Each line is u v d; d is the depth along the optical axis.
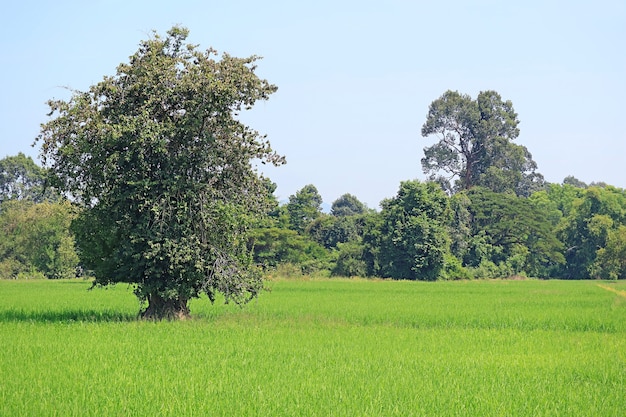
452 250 119.50
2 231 113.62
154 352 25.14
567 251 137.38
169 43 37.47
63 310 42.59
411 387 20.05
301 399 18.42
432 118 154.75
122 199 35.22
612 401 19.08
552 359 25.30
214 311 42.94
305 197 131.50
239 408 17.42
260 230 108.25
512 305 49.91
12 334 29.33
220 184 37.66
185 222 35.69
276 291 66.56
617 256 129.50
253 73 36.69
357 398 18.64
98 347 25.86
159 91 35.78
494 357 25.56
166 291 35.44
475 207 127.88
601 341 30.41
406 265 107.44
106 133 35.38
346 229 129.75
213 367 22.41
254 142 37.81
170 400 18.08
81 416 16.67
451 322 38.16
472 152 155.00
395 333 31.95
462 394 19.42
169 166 35.81
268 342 28.08
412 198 109.31
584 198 140.88
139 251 35.62
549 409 18.17
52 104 36.12
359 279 100.44
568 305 50.44
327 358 24.45
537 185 174.38
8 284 80.38
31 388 19.19
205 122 36.53
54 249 105.88
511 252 125.56
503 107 157.50
